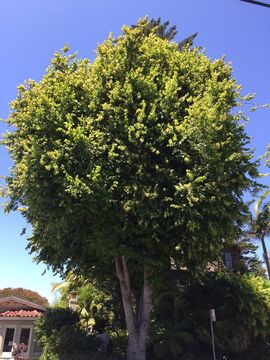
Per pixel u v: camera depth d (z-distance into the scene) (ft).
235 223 53.78
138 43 56.75
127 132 49.14
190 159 47.96
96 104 52.19
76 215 47.65
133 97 52.08
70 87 53.21
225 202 47.11
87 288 80.84
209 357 66.18
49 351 62.54
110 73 53.93
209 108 50.24
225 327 66.13
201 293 69.62
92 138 48.52
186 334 64.34
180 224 46.24
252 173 51.65
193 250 48.73
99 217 48.57
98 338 65.26
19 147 54.39
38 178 47.85
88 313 78.89
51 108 49.98
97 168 45.65
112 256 55.98
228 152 49.70
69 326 66.59
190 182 46.75
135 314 68.69
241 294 67.15
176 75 53.21
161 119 51.13
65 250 57.47
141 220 46.50
